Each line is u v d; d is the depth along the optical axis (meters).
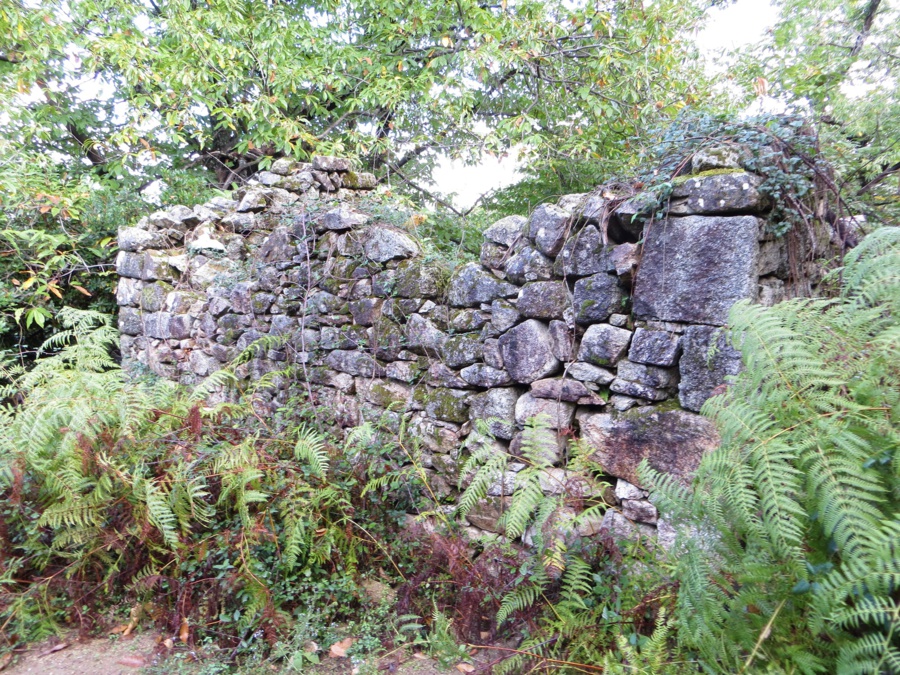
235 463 2.73
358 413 3.65
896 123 4.37
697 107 5.66
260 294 4.32
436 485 3.17
